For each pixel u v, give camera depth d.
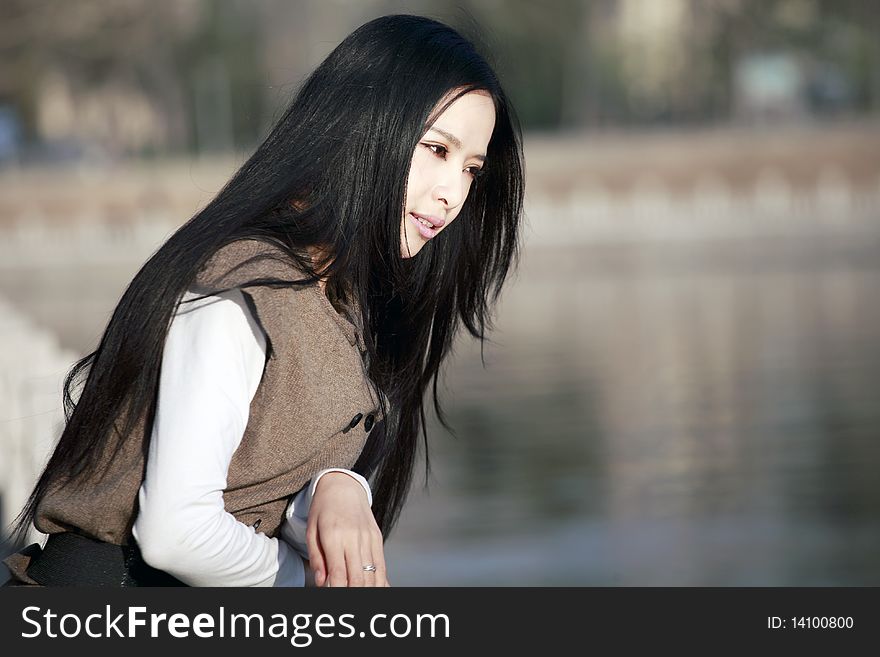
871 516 20.27
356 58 4.66
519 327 53.72
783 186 123.69
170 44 166.50
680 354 42.44
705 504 21.50
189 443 4.15
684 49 162.50
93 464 4.38
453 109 4.65
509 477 24.06
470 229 5.42
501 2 153.25
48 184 136.12
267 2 166.88
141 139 185.75
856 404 31.20
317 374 4.41
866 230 93.06
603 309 60.50
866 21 151.75
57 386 12.03
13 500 11.94
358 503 4.39
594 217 102.94
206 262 4.37
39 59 162.62
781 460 25.00
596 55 163.00
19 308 68.19
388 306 5.31
